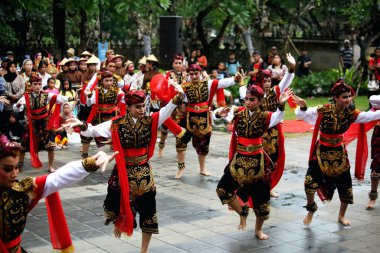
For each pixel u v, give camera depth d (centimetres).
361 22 2692
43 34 2638
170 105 573
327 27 3372
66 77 1289
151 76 1255
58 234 446
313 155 694
